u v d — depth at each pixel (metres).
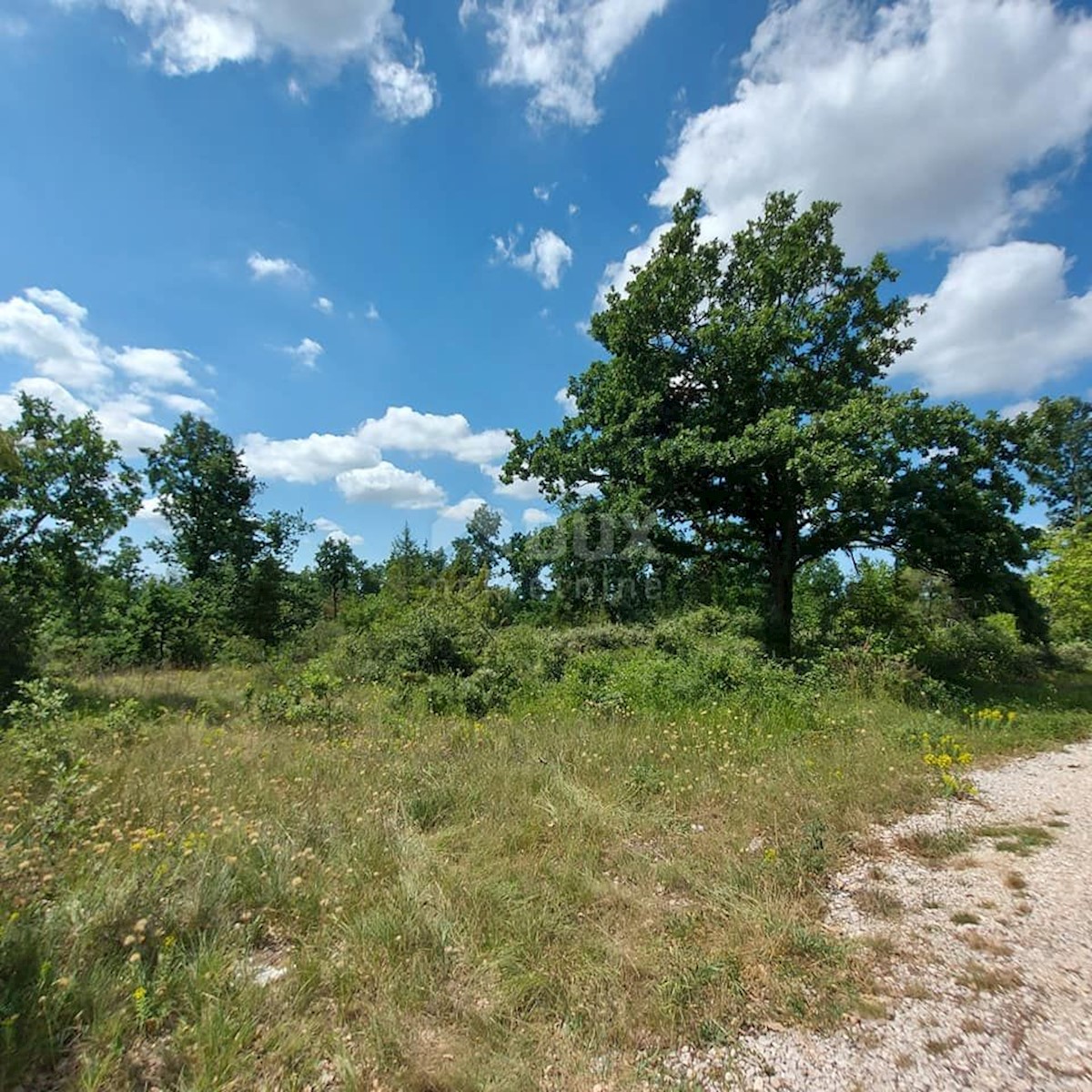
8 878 3.57
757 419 15.81
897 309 17.25
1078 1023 2.76
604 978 3.12
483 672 11.64
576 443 17.67
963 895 4.06
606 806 5.46
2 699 9.80
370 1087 2.40
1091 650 22.72
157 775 5.78
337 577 53.31
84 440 13.29
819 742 7.98
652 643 14.63
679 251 17.59
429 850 4.43
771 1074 2.51
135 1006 2.72
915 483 14.20
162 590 20.53
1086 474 41.38
